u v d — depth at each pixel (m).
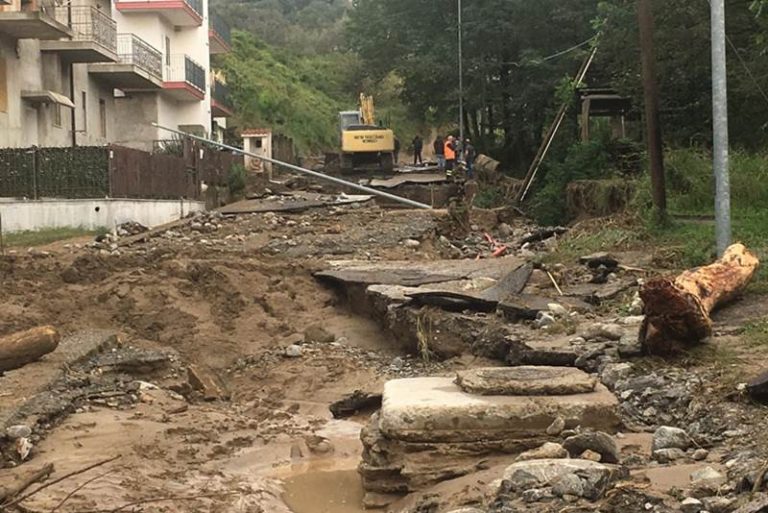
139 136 38.12
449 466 7.28
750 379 8.11
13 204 22.42
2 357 11.06
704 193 19.08
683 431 7.25
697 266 14.15
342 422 10.87
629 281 13.80
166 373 12.63
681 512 5.30
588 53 30.50
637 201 18.89
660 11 20.64
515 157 41.28
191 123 42.62
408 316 13.42
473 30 38.84
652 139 17.23
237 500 7.87
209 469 8.84
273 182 35.19
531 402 7.48
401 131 69.75
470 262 17.31
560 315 12.13
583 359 9.87
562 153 30.25
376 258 19.06
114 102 37.00
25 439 8.73
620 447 7.16
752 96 20.75
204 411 11.16
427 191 33.25
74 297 15.31
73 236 22.16
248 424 10.63
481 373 8.20
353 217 24.53
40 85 28.97
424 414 7.37
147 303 15.18
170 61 39.75
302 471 8.94
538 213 26.86
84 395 10.78
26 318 14.38
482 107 41.94
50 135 29.50
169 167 27.62
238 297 15.61
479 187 32.94
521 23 38.00
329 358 13.44
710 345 9.41
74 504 7.27
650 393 8.41
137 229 23.52
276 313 15.41
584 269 14.96
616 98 27.72
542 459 6.41
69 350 12.32
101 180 23.86
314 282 16.45
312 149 65.25
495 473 6.86
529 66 37.09
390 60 45.69
